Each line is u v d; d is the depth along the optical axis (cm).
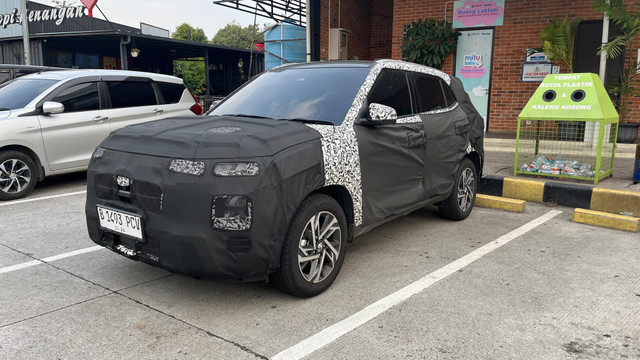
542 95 706
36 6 2183
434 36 1218
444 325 304
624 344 282
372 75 415
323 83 417
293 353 272
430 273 390
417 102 464
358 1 1636
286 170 308
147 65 2473
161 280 374
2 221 536
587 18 1084
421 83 482
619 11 788
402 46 1275
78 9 1995
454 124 504
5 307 327
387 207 406
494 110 1209
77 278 378
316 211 332
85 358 266
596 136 682
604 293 352
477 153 562
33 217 553
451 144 495
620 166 806
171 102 841
